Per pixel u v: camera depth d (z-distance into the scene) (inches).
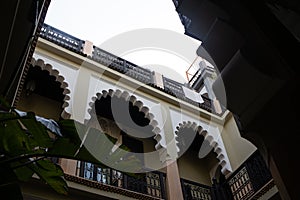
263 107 117.4
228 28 120.9
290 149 110.1
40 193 196.5
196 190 300.0
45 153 64.1
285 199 112.8
